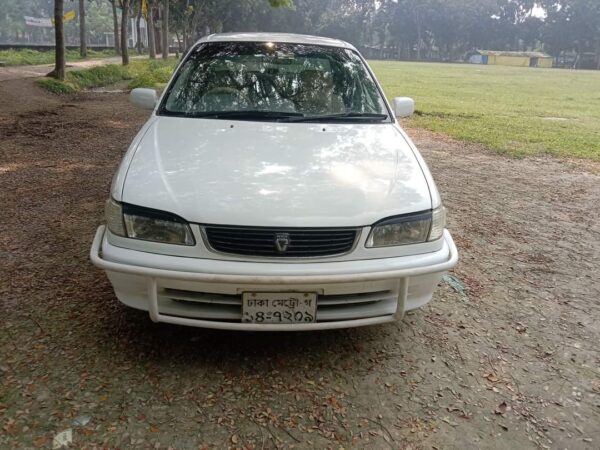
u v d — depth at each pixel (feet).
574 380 8.55
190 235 7.53
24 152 22.65
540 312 10.69
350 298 7.98
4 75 55.21
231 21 185.88
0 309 9.59
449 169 23.22
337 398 7.81
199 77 11.78
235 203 7.66
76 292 10.35
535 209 17.71
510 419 7.59
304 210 7.67
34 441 6.68
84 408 7.27
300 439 6.98
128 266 7.47
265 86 11.62
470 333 9.77
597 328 10.18
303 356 8.77
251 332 9.36
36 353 8.39
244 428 7.11
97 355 8.43
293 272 7.44
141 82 59.41
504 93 71.97
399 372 8.50
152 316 7.73
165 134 9.71
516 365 8.87
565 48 318.45
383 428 7.29
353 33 310.86
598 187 20.89
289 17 227.40
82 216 14.70
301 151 9.14
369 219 7.77
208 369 8.28
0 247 12.35
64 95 48.01
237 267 7.41
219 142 9.31
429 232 8.19
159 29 162.81
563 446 7.15
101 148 24.14
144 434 6.89
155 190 7.89
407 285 7.97
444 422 7.47
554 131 35.22
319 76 12.09
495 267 12.78
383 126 10.82
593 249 14.25
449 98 59.57
